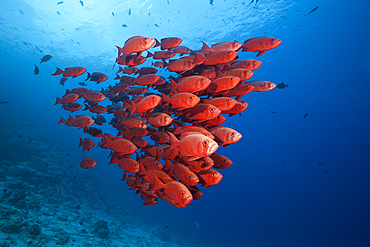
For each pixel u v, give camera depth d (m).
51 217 10.97
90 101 5.81
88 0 25.88
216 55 3.10
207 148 1.88
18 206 9.73
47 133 26.48
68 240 9.02
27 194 12.41
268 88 3.12
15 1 28.00
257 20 24.48
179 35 27.55
